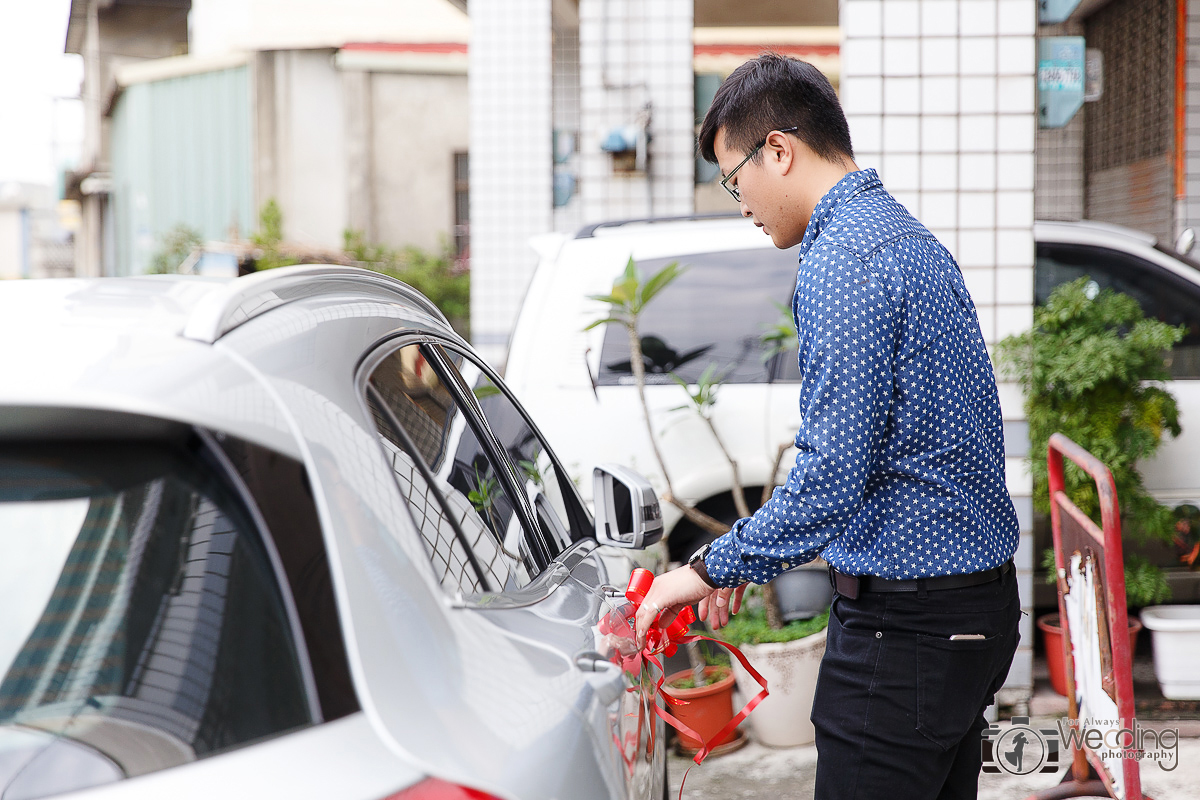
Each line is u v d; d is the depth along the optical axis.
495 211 9.02
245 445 1.15
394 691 1.07
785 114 1.86
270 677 1.04
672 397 3.89
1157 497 4.00
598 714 1.38
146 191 17.45
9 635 1.05
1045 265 4.45
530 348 3.97
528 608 1.57
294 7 17.19
